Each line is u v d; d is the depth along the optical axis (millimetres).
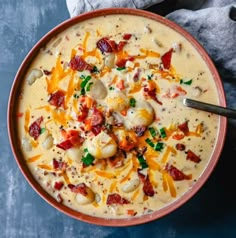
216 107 362
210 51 402
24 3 448
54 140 381
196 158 370
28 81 385
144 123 370
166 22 370
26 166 384
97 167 377
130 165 374
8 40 446
